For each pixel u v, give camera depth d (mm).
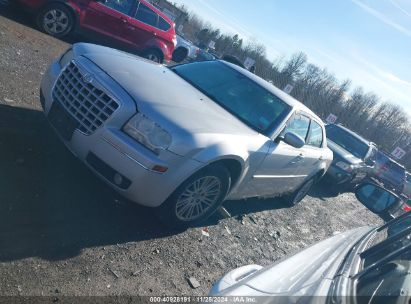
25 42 8273
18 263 2775
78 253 3164
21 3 9406
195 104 4113
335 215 8719
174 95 4004
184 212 4020
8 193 3365
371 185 4609
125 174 3426
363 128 61781
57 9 9758
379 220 10773
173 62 18688
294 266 2090
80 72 3721
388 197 4582
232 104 4805
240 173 4184
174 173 3506
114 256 3346
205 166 3721
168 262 3652
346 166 9898
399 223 2896
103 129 3455
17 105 5145
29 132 4535
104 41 10992
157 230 4023
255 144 4277
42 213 3371
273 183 5371
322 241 2641
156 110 3506
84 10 10094
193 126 3607
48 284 2734
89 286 2902
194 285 3514
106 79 3631
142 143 3432
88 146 3543
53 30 9977
